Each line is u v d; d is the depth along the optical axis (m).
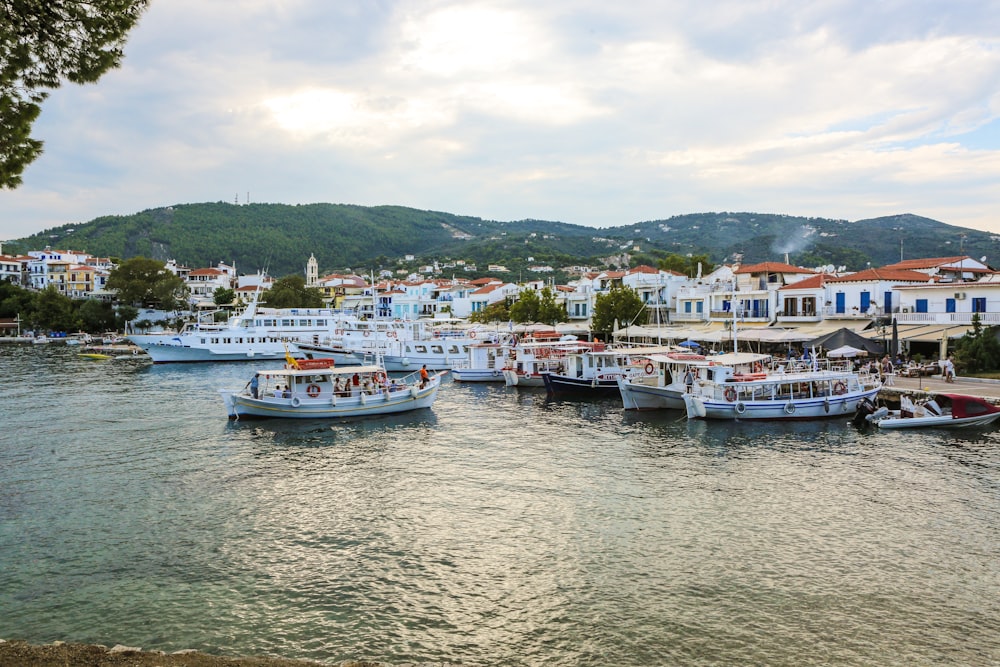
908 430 46.03
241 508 30.98
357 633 19.75
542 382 74.06
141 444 44.47
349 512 30.36
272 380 56.88
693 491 32.88
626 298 101.12
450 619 20.55
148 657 16.14
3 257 198.62
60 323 161.25
